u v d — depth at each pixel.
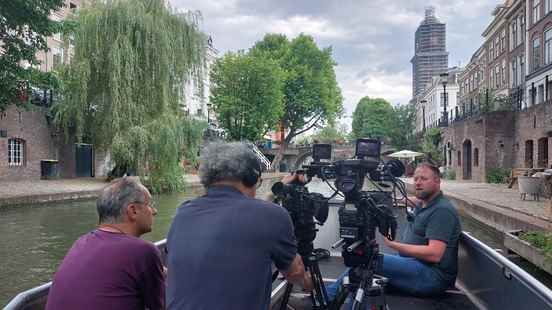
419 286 3.22
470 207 12.93
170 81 20.02
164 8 20.11
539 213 10.27
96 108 19.69
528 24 27.44
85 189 18.27
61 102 19.73
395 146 44.41
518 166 20.83
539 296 2.20
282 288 3.60
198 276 1.69
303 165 2.93
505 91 32.28
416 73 196.75
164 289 2.07
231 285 1.66
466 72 48.09
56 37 29.48
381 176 2.85
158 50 19.20
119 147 18.12
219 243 1.71
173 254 1.79
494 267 2.85
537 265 7.07
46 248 9.76
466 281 3.48
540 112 18.08
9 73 12.93
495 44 35.84
